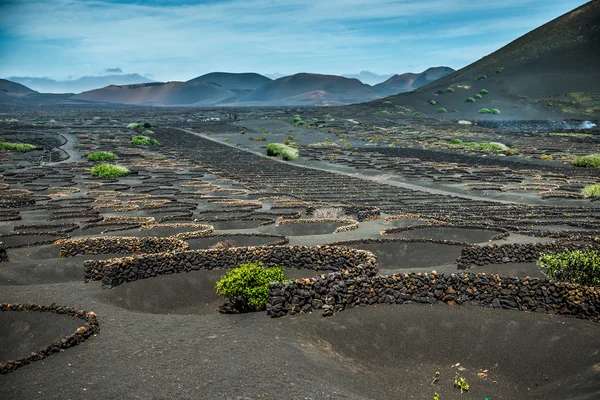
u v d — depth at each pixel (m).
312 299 18.22
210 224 39.91
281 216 42.81
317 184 68.44
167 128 168.25
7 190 57.34
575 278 21.11
